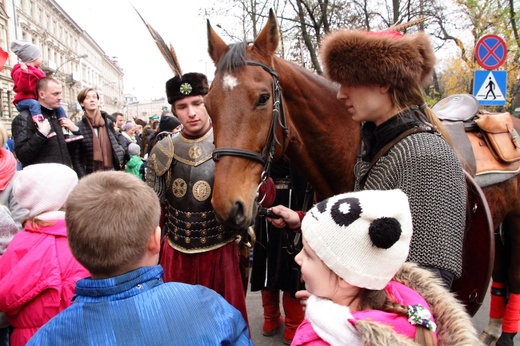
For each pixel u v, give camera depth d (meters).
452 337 0.99
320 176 2.08
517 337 2.99
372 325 0.90
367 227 0.94
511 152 2.34
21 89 3.61
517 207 2.51
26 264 1.53
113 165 4.70
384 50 1.30
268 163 1.77
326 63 1.46
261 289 2.88
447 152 1.25
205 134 2.11
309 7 8.09
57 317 1.08
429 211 1.19
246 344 1.18
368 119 1.44
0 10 25.92
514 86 11.73
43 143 3.52
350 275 0.96
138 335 1.04
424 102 1.41
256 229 2.79
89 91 4.42
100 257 1.09
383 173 1.33
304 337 1.02
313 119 1.95
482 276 1.60
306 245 1.05
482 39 6.07
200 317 1.12
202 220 2.04
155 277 1.14
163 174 2.11
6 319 1.70
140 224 1.13
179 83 2.03
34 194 1.64
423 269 1.14
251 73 1.71
